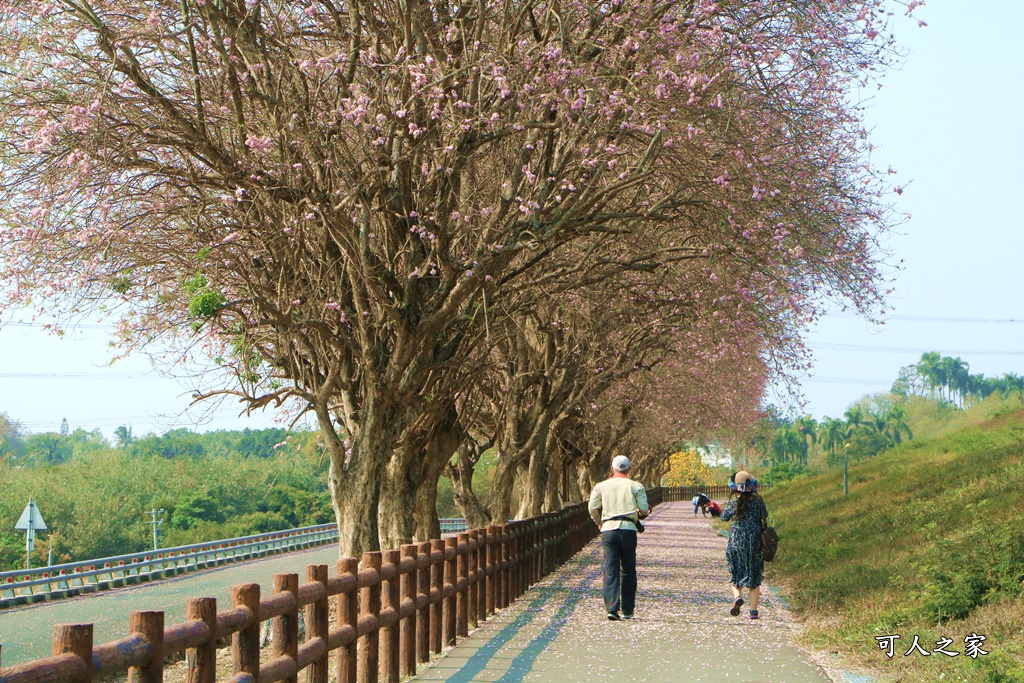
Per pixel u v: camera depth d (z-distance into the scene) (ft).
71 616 77.05
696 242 53.36
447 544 39.06
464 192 50.14
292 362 50.03
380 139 41.47
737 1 45.03
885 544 62.18
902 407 593.42
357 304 45.34
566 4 43.37
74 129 36.78
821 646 37.06
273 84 41.01
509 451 81.61
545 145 45.06
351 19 43.11
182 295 44.78
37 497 249.55
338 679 26.99
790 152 46.32
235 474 285.84
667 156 44.06
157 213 42.55
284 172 40.55
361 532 47.52
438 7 45.60
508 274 50.44
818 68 45.42
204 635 17.46
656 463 244.63
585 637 40.47
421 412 53.47
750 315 55.52
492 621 45.91
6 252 39.27
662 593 59.72
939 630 34.83
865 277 49.21
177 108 41.19
